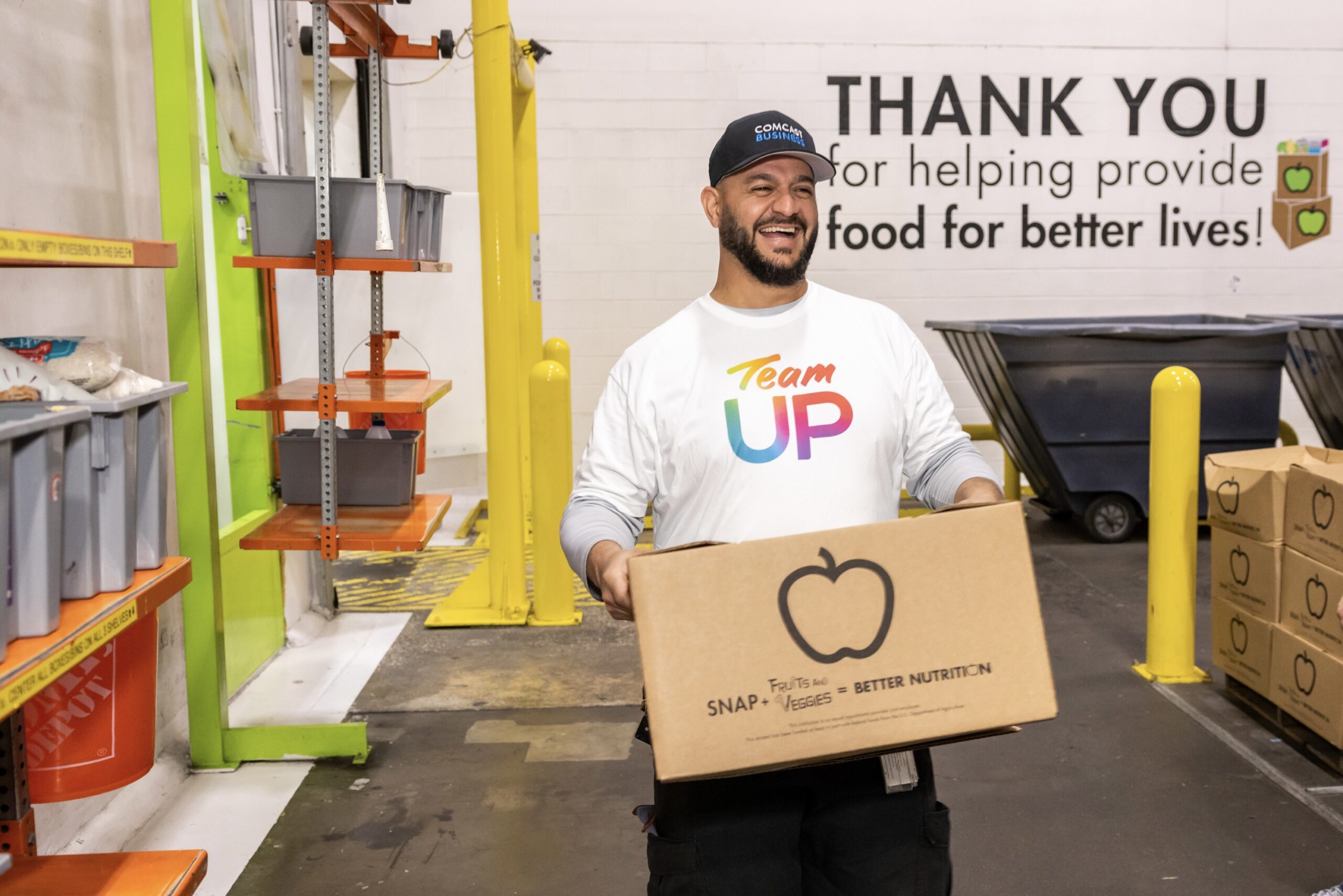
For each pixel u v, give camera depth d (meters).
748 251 1.45
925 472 1.53
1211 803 2.61
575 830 2.52
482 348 6.24
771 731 1.18
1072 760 2.86
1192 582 3.39
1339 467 2.80
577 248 6.25
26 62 2.18
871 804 1.42
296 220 2.86
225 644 3.25
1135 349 5.00
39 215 2.23
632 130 6.17
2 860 1.29
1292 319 5.28
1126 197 6.36
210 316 3.55
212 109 3.46
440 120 6.16
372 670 3.66
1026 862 2.35
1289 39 6.27
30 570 1.32
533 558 4.18
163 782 2.72
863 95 6.20
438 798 2.70
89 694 1.69
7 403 1.36
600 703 3.33
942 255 6.35
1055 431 5.09
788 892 1.45
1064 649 3.75
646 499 1.54
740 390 1.45
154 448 1.66
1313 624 2.75
